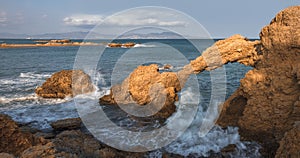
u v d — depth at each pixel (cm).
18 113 1370
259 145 927
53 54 5600
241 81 1048
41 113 1368
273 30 945
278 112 903
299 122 740
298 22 871
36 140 834
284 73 898
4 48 7756
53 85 1758
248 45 1174
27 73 2862
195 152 890
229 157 862
